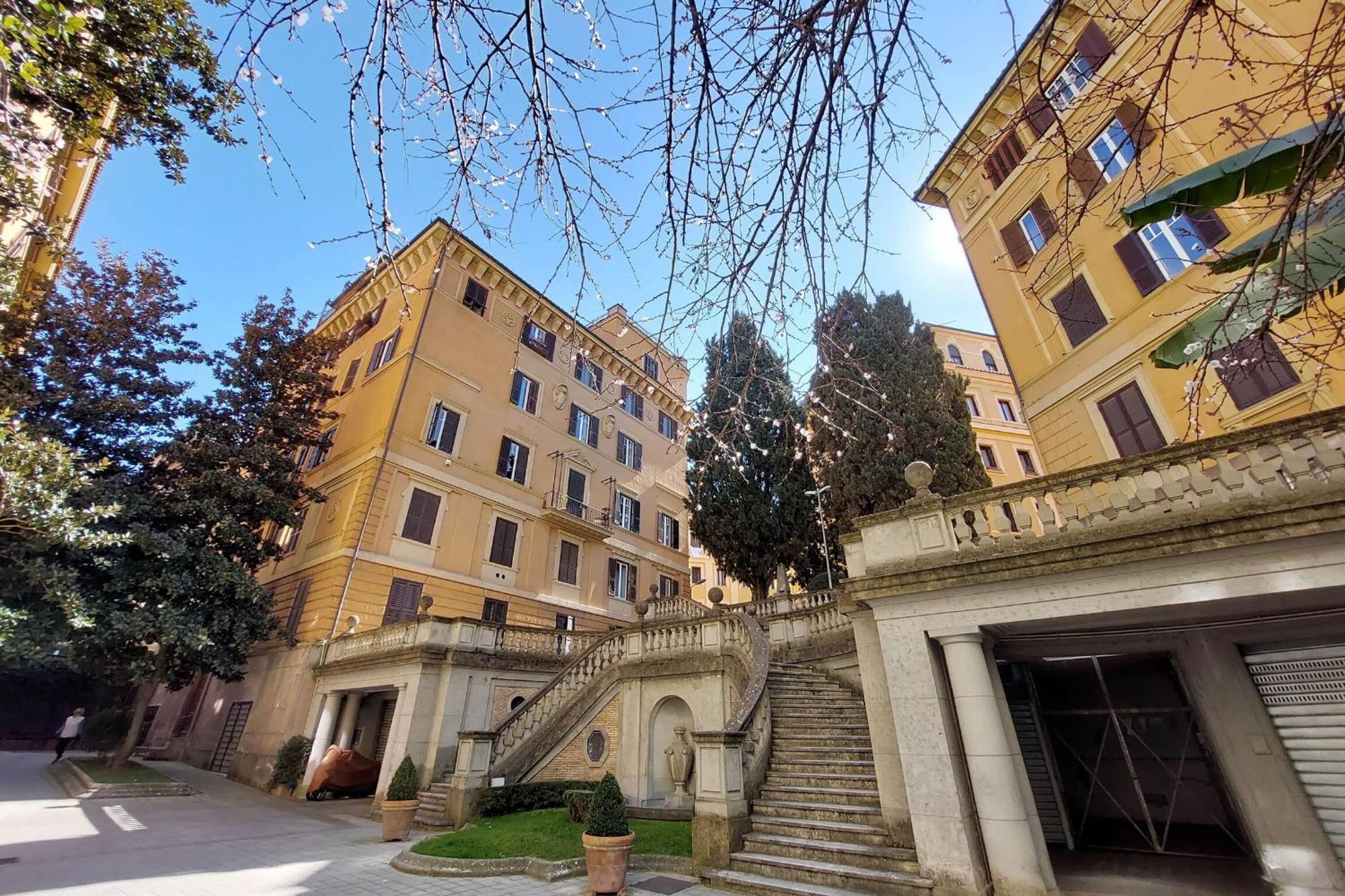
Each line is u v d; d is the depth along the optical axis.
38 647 12.75
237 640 16.11
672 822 10.41
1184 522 5.88
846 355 4.37
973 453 16.36
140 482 16.05
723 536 21.00
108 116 7.84
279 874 7.97
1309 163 3.31
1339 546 5.36
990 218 16.48
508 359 25.52
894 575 7.35
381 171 2.94
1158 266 12.20
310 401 20.61
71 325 15.91
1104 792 8.18
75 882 7.30
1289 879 6.46
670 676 12.58
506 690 15.10
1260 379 10.37
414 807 10.40
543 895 7.12
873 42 2.80
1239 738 7.18
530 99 3.02
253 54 2.71
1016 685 9.08
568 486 26.28
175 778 16.48
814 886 6.75
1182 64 11.87
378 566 18.69
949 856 6.22
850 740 9.62
